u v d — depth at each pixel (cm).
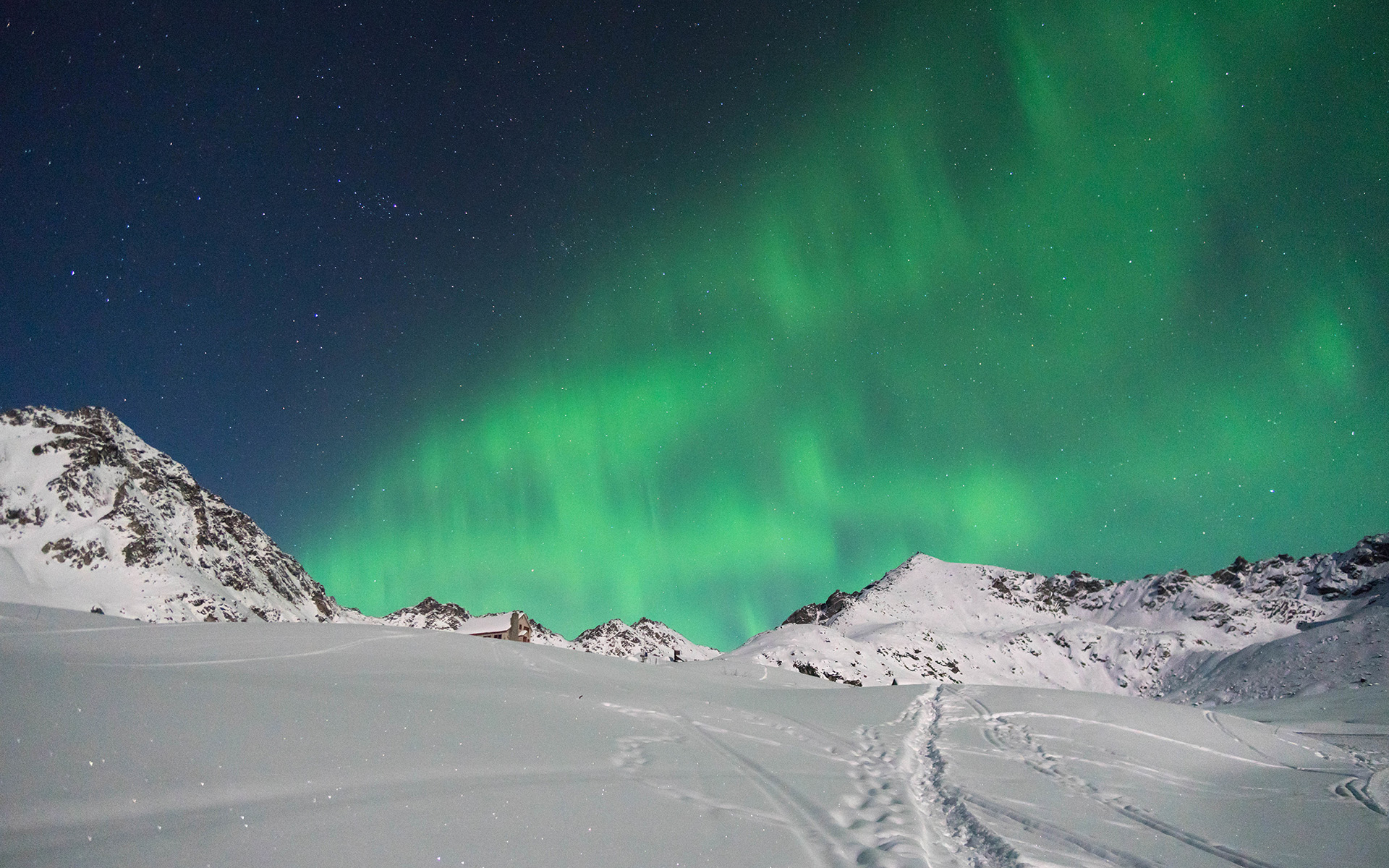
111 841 550
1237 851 933
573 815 784
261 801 694
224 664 1603
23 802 586
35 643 1526
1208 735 2094
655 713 1694
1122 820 1048
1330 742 2606
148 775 701
